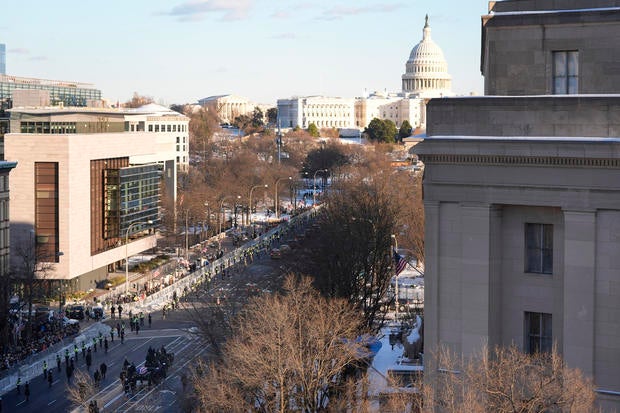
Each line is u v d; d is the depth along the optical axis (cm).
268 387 6656
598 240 5731
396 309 13262
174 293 16225
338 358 7112
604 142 5631
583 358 5784
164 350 11638
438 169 6069
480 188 5984
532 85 6200
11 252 17225
